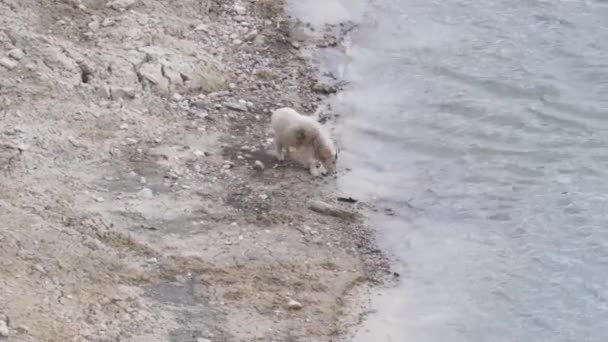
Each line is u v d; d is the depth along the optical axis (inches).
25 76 1691.7
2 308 1146.0
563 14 2234.3
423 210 1596.9
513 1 2292.1
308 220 1517.0
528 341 1318.9
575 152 1761.8
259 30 2068.2
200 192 1535.4
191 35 1980.8
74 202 1428.4
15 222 1311.5
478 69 2033.7
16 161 1483.8
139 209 1457.9
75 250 1298.0
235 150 1668.3
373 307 1352.1
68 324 1158.3
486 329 1334.9
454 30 2177.7
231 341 1218.0
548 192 1653.5
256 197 1549.0
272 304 1305.4
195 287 1307.8
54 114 1633.9
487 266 1466.5
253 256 1398.9
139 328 1195.9
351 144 1769.2
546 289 1422.2
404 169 1710.1
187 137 1679.4
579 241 1528.1
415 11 2246.6
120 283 1274.6
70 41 1828.2
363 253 1471.5
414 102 1915.6
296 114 1633.9
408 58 2068.2
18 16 1830.7
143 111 1717.5
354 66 2020.2
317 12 2178.9
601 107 1898.4
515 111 1887.3
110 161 1563.7
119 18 1931.6
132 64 1796.3
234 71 1910.7
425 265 1460.4
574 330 1344.7
